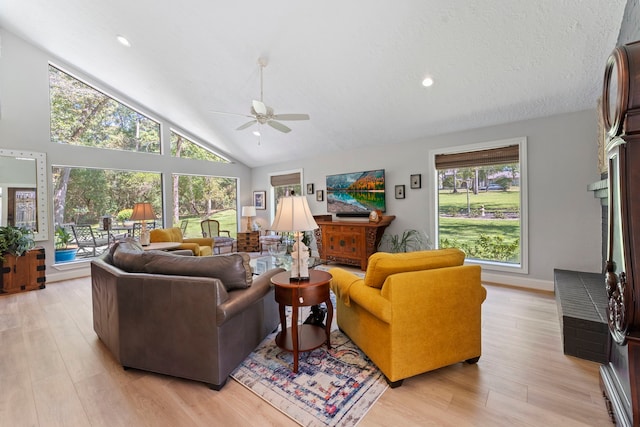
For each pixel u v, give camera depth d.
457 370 1.98
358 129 4.69
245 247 6.85
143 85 4.75
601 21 2.30
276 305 2.66
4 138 4.14
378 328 1.88
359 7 2.62
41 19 3.81
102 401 1.71
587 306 2.31
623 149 1.08
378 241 4.91
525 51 2.69
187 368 1.84
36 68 4.39
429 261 1.93
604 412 1.56
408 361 1.80
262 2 2.75
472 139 4.10
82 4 3.36
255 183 7.53
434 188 4.47
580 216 3.38
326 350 2.27
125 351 1.99
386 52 3.04
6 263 3.83
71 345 2.39
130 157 5.40
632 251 1.08
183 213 6.42
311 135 5.23
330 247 5.30
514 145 3.79
